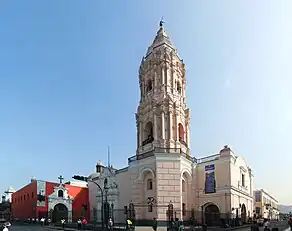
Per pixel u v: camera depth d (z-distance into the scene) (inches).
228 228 2262.6
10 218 4281.5
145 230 2150.6
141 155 2536.9
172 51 2706.7
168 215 2293.3
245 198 2881.4
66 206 3447.3
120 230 2190.0
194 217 2458.2
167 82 2613.2
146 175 2497.5
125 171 2910.9
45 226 3056.1
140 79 2807.6
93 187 3454.7
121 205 2891.2
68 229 2598.4
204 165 2667.3
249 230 2126.0
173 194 2342.5
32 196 3582.7
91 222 3038.9
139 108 2714.1
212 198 2559.1
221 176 2551.7
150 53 2753.4
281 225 2586.1
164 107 2524.6
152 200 2391.7
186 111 2728.8
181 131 2657.5
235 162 2687.0
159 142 2465.6
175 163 2390.5
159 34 2778.1
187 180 2556.6
